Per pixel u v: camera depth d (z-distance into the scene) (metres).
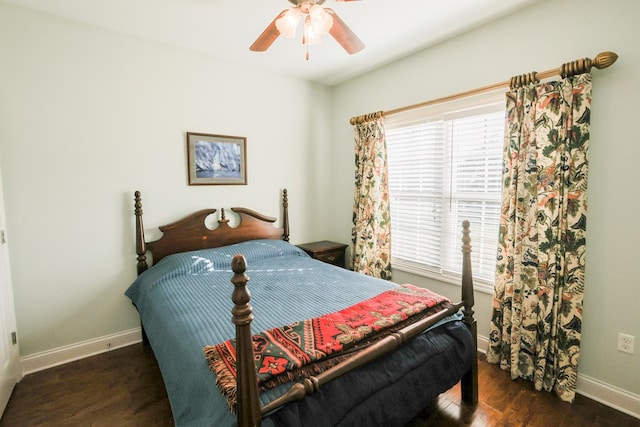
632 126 1.74
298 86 3.48
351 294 1.96
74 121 2.32
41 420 1.80
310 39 1.76
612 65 1.78
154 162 2.67
